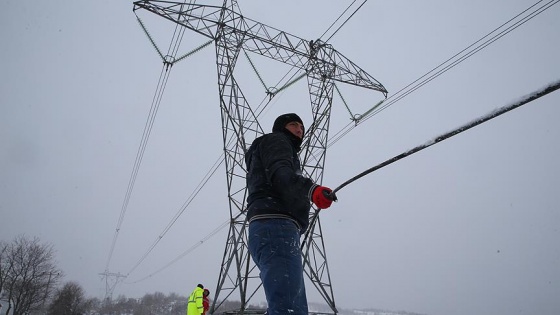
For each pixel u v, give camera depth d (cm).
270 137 212
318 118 1930
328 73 2016
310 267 1464
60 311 6500
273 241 195
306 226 219
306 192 170
